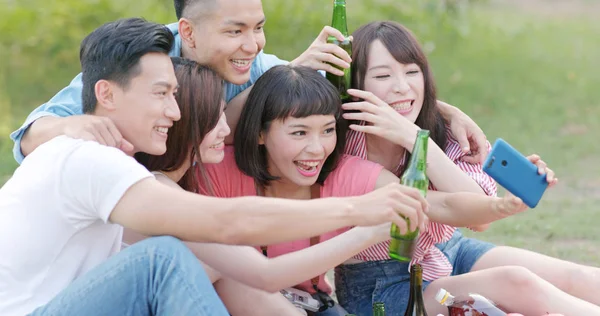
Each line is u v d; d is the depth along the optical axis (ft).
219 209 8.34
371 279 11.30
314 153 10.50
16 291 8.74
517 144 26.13
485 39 38.09
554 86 33.12
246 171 10.91
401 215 8.45
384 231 9.38
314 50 11.34
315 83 10.53
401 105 11.37
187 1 11.05
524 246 17.08
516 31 41.04
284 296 10.55
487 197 10.32
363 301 11.37
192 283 8.39
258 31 11.18
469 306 10.25
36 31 28.81
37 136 10.00
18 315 8.68
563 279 11.24
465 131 11.80
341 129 11.15
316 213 8.37
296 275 9.45
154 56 9.20
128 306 8.54
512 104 30.63
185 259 8.46
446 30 35.17
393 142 10.90
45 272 8.83
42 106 11.09
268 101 10.52
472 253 11.96
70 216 8.70
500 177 9.82
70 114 10.94
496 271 10.64
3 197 8.92
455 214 10.61
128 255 8.52
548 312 10.31
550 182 9.84
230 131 11.28
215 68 11.16
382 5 33.58
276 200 8.45
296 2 30.42
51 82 28.40
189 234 8.46
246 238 8.43
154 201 8.37
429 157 11.06
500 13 46.37
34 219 8.72
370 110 10.95
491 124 28.37
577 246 17.02
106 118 9.19
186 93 9.82
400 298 11.09
